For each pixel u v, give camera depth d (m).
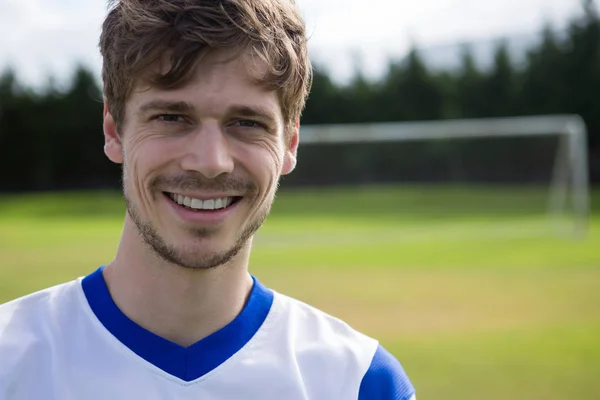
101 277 1.48
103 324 1.40
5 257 12.53
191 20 1.24
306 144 20.42
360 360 1.50
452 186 20.62
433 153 20.61
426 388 4.52
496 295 8.35
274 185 1.37
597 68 28.53
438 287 9.02
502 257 12.15
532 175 20.45
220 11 1.25
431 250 13.41
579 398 4.29
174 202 1.31
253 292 1.51
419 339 6.04
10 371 1.33
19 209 24.67
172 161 1.28
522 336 6.11
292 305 1.57
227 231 1.32
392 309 7.53
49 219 21.73
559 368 5.01
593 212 20.48
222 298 1.43
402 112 29.81
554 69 29.09
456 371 4.95
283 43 1.33
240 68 1.28
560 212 19.31
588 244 13.89
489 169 20.72
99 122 30.31
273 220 19.34
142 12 1.26
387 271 10.64
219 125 1.29
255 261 12.04
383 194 20.50
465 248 13.64
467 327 6.55
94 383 1.34
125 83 1.30
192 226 1.29
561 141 20.02
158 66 1.26
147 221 1.33
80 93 30.27
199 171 1.26
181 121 1.29
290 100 1.37
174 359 1.38
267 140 1.33
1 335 1.38
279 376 1.41
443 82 29.83
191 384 1.37
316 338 1.52
